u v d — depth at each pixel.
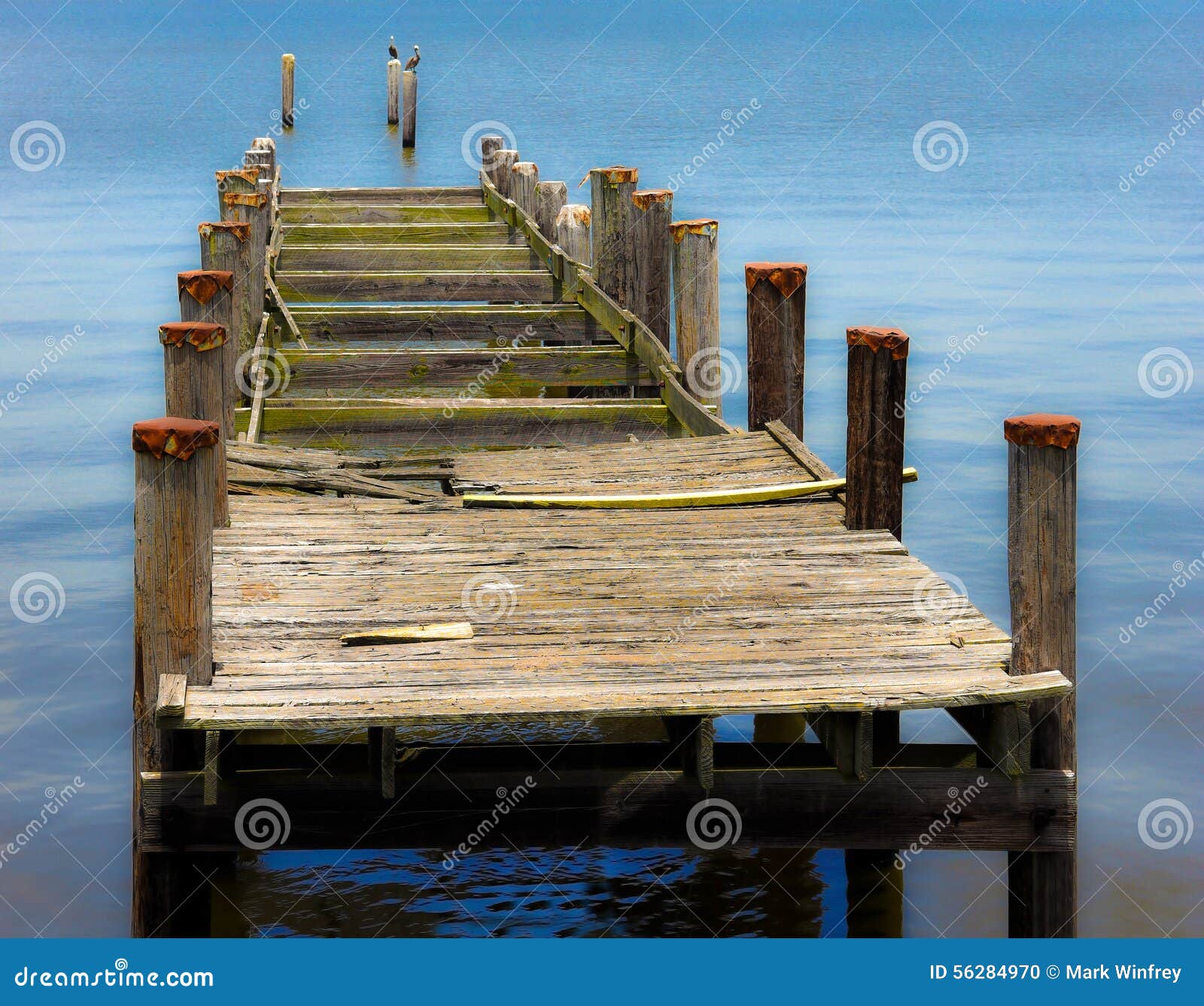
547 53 71.12
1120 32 95.69
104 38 87.94
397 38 86.88
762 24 110.81
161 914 5.41
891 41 83.62
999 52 73.25
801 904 6.96
